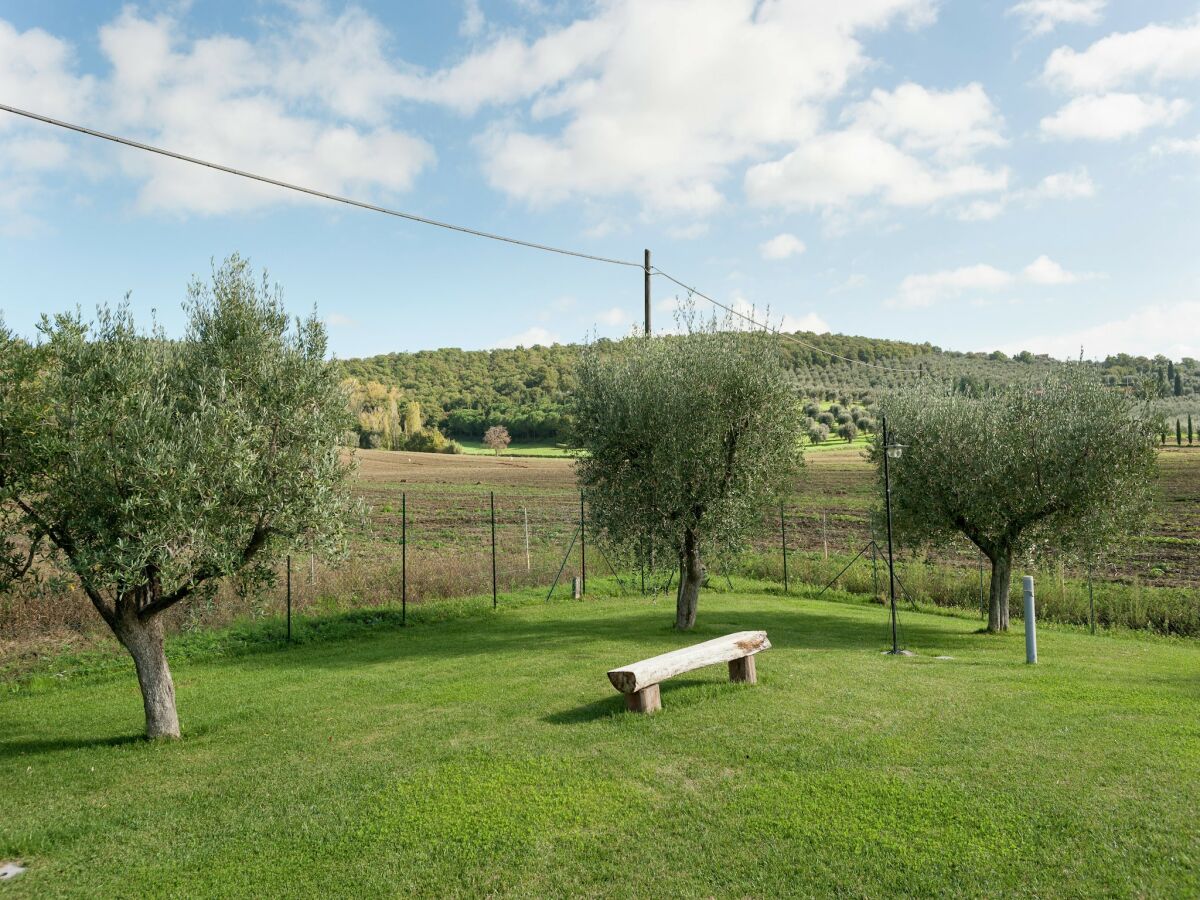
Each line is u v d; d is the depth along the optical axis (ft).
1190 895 15.90
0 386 30.25
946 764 23.63
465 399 398.62
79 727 36.11
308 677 44.57
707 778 23.45
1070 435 53.36
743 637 35.73
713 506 52.70
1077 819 19.39
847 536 109.60
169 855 20.67
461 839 20.24
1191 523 106.22
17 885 19.38
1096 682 34.63
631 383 55.36
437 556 84.43
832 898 16.60
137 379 30.83
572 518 129.18
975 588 71.20
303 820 22.20
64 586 29.81
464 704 34.99
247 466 30.60
